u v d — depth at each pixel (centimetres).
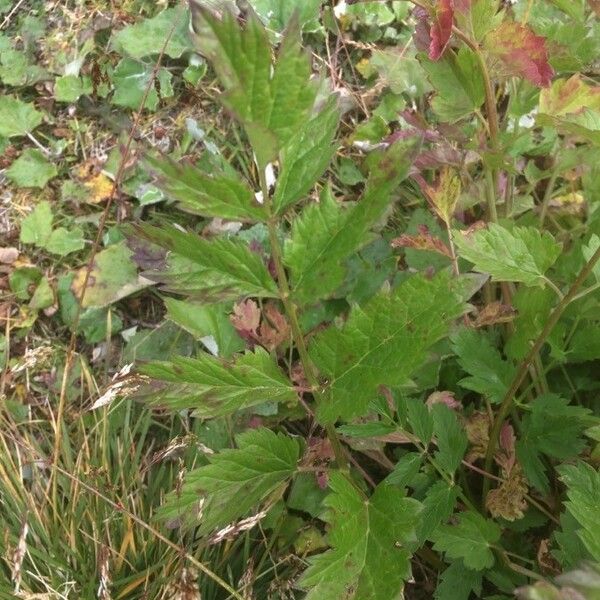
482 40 35
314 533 44
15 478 45
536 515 40
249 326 42
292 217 55
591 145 45
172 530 43
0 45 65
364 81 62
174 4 64
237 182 24
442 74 38
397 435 36
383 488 29
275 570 42
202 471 31
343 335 27
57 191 61
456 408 43
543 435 37
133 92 61
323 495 44
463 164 42
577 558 33
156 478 45
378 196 25
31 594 36
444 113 39
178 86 62
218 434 47
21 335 56
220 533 34
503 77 38
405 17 63
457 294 26
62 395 44
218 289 27
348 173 58
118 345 55
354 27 63
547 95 38
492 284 45
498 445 40
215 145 59
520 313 38
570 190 53
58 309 56
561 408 37
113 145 62
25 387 53
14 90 64
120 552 42
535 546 40
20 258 58
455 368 45
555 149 54
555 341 39
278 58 21
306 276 27
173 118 62
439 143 43
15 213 60
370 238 25
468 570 37
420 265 48
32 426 50
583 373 44
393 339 26
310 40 62
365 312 27
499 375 39
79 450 47
